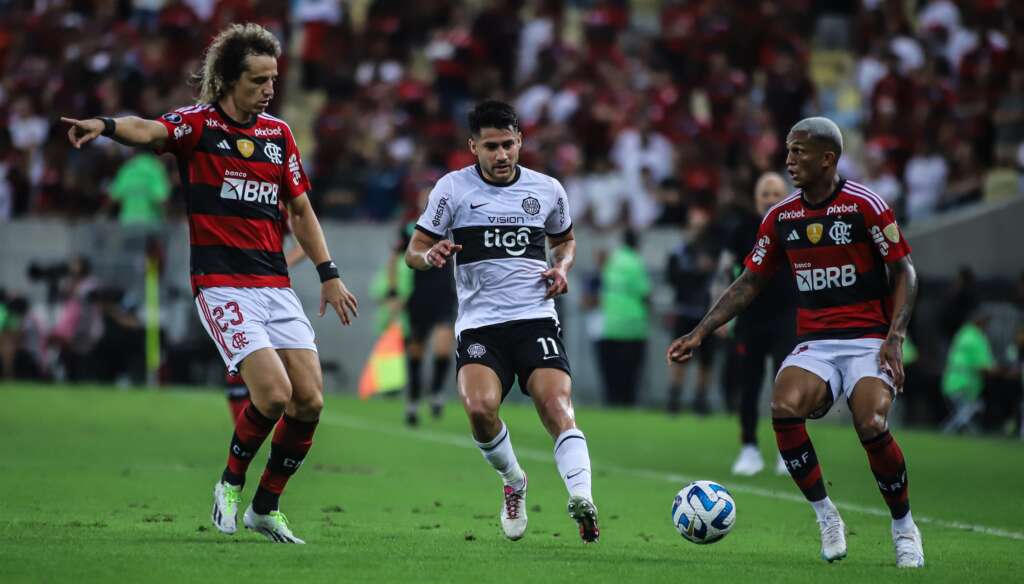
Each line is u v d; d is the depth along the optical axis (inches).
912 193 3107.8
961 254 2701.8
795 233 919.0
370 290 2810.0
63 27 3432.6
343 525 1053.2
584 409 2664.9
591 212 2982.3
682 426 2283.5
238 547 888.3
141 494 1225.4
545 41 3590.1
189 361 2743.6
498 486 1381.6
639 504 1277.1
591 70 3398.1
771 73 3344.0
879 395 879.1
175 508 1130.7
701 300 2655.0
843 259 904.9
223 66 906.1
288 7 3634.4
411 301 2126.0
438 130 3139.8
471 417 924.6
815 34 4033.0
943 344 2541.8
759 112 3336.6
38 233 2768.2
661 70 3555.6
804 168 900.6
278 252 933.8
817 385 898.7
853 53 3907.5
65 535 933.8
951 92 3523.6
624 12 3831.2
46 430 1845.5
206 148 906.1
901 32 3757.4
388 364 2706.7
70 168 3009.4
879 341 900.0
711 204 2962.6
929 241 2721.5
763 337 1567.4
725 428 2255.2
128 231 2768.2
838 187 909.2
